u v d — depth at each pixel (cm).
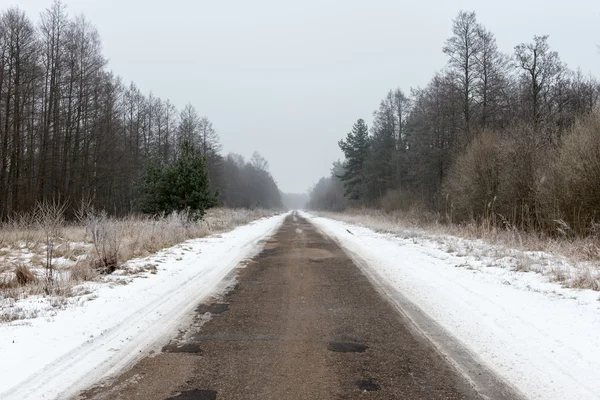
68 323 585
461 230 1794
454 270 995
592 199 1388
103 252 1004
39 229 1429
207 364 459
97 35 3475
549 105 3025
